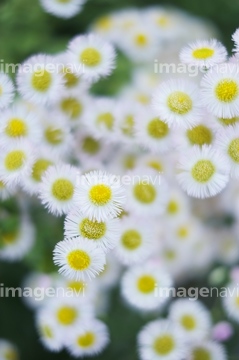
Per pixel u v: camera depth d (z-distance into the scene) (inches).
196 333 19.3
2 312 23.1
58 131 19.0
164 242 20.5
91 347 19.3
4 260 22.4
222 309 20.1
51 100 18.4
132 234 18.3
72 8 19.6
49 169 17.6
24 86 18.3
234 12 25.8
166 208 19.6
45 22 24.0
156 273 19.4
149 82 21.9
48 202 17.4
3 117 18.1
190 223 21.0
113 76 22.5
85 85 18.8
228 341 20.6
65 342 19.3
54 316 19.3
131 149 19.5
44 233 20.2
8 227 19.8
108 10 24.9
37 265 20.4
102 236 16.6
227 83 17.0
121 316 21.1
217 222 21.9
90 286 19.5
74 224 16.6
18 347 22.7
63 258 16.5
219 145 17.3
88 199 16.7
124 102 19.7
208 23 24.2
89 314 19.4
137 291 19.3
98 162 19.1
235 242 21.7
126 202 17.7
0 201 19.4
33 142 18.2
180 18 23.5
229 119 17.3
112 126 19.2
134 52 22.1
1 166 17.8
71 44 18.6
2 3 24.2
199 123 17.5
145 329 19.3
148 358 19.0
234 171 17.3
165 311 20.8
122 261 19.0
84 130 19.4
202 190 17.4
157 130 18.4
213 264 21.7
